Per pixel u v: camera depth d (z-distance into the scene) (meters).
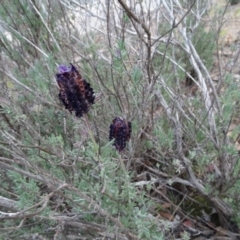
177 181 2.04
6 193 1.89
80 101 1.40
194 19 2.93
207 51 2.98
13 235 1.73
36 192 1.55
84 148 1.71
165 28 2.64
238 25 3.41
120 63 1.68
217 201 2.01
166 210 2.05
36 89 2.08
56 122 2.07
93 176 1.70
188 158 2.08
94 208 1.57
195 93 2.76
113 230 1.60
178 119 2.06
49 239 1.77
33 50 2.54
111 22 2.40
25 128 1.97
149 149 2.18
